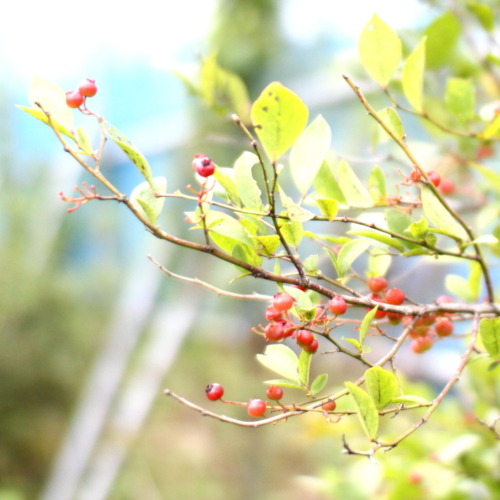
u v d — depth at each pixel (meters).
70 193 3.40
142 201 0.70
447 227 0.75
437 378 1.96
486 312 0.76
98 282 3.36
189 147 1.96
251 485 2.82
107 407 2.65
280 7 2.03
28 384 2.99
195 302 2.57
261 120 0.69
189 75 1.00
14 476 2.90
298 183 0.73
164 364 2.64
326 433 1.03
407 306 0.75
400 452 0.97
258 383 3.01
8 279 3.06
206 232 0.71
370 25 0.79
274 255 0.73
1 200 3.31
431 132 0.98
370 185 0.79
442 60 0.99
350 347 2.21
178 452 2.90
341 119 1.95
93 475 2.62
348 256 0.75
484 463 0.93
